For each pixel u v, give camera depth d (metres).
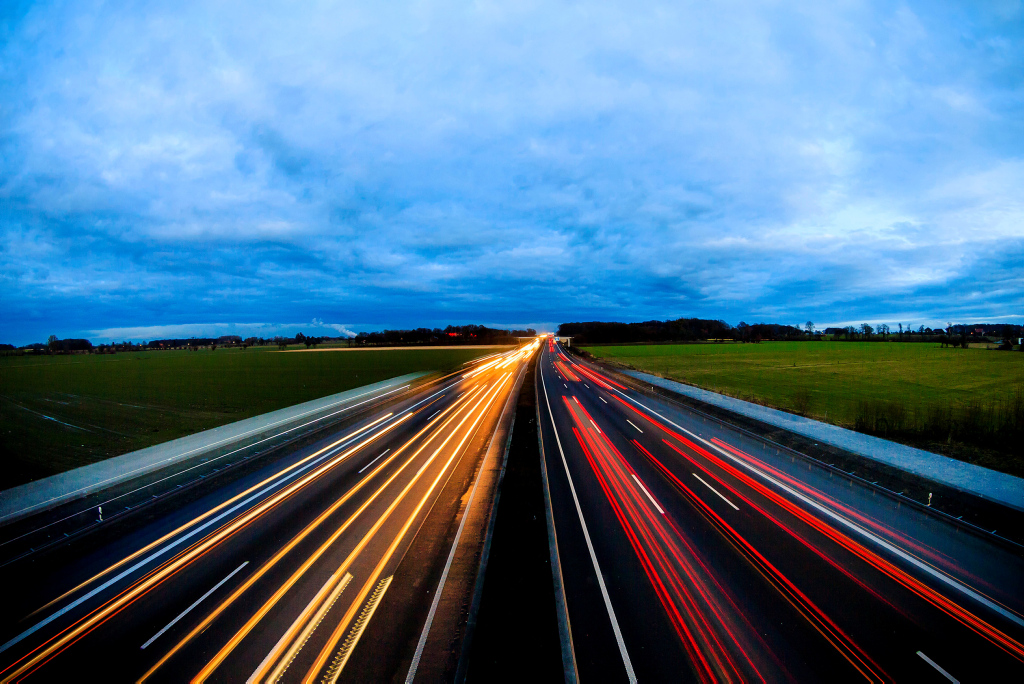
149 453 20.14
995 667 6.52
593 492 13.96
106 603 8.66
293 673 6.70
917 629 7.43
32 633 7.79
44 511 13.52
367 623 7.87
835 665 6.62
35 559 10.52
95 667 6.91
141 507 13.74
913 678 6.32
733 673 6.50
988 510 12.38
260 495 14.52
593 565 9.57
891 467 16.12
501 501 13.19
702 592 8.57
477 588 8.76
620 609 8.05
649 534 11.04
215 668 6.83
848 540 10.71
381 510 13.04
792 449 19.03
